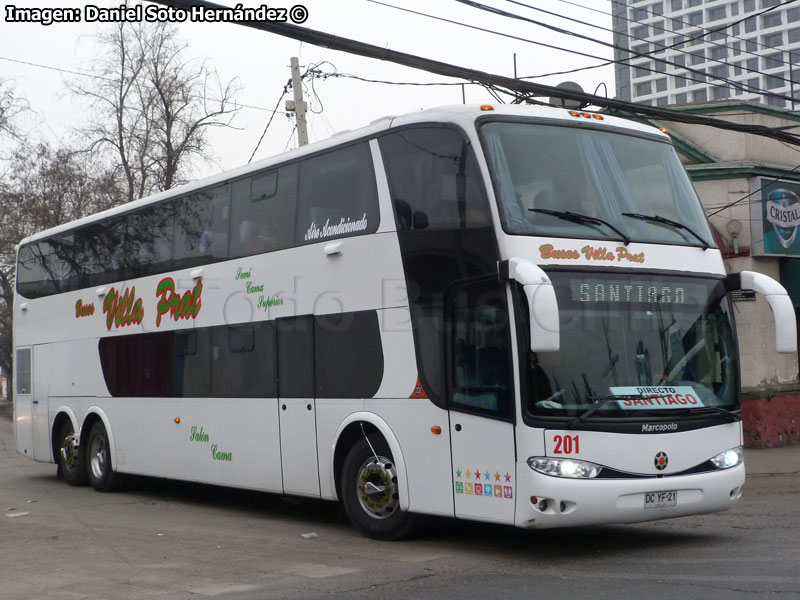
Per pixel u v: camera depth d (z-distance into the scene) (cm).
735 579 756
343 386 1032
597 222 904
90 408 1548
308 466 1082
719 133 2050
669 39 12131
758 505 1225
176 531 1129
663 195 977
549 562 866
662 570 808
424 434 931
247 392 1181
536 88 1527
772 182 2009
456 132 920
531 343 802
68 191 3609
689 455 885
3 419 4459
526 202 884
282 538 1055
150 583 826
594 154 948
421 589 761
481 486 872
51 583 841
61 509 1359
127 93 3503
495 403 859
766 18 11556
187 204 1330
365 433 1013
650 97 12225
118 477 1527
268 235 1163
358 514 1023
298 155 1130
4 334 5219
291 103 2189
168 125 3462
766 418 1931
